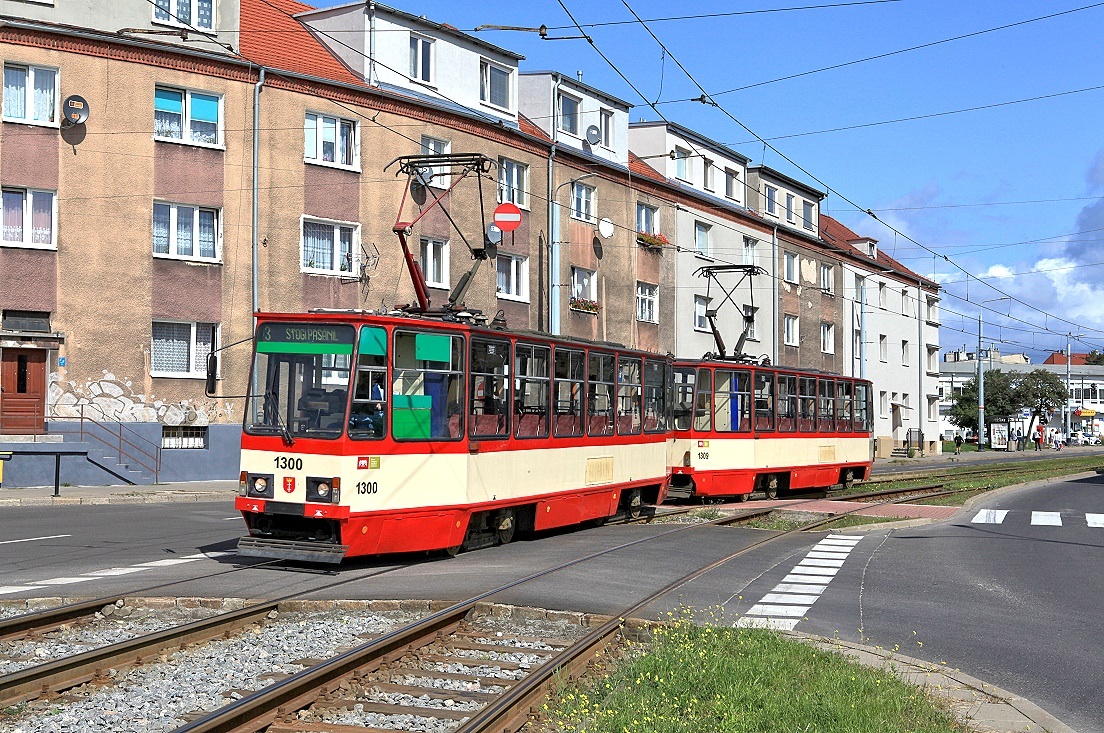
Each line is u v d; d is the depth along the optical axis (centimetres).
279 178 3116
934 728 734
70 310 2803
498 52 3762
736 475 2744
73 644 952
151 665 868
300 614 1106
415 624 993
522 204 3828
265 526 1473
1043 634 1133
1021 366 15412
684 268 4759
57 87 2812
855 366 6475
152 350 2931
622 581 1368
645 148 4759
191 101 2995
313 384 1443
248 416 1462
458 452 1577
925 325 7688
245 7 3391
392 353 1475
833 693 798
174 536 1775
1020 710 814
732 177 5234
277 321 1473
